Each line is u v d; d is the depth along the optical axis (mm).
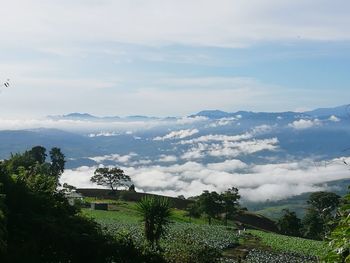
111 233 26484
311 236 103938
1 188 20438
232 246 58062
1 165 22438
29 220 20531
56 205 23203
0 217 17109
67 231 21250
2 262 18094
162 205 31547
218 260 31969
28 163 36562
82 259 21922
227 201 116625
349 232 5480
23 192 21766
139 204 31734
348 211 5727
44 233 20484
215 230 73125
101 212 90000
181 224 77875
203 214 114625
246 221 135250
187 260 28922
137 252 24750
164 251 29094
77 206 25031
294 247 60656
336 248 5535
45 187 23891
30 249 19094
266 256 51719
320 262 5832
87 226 23281
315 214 102250
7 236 17812
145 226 31578
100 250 22250
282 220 117375
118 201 119125
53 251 20719
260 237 71500
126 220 74875
